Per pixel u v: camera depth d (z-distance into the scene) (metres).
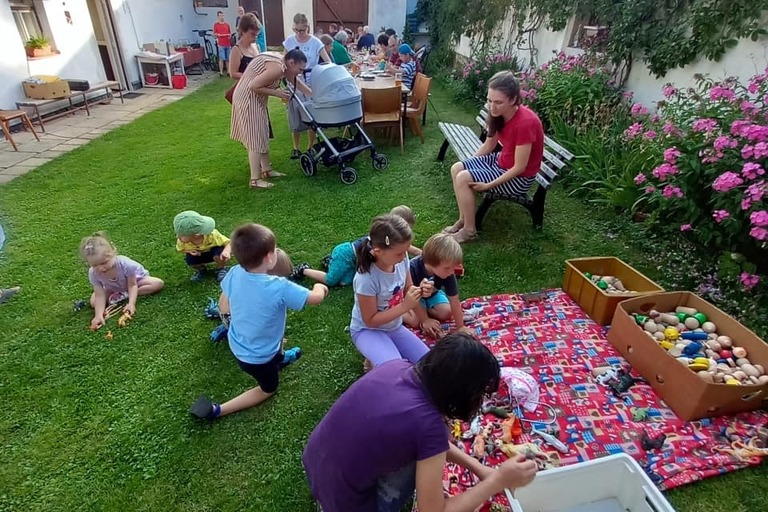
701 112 3.42
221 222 4.00
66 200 4.41
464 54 10.20
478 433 2.05
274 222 4.00
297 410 2.22
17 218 4.05
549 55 6.73
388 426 1.20
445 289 2.50
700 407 2.03
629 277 2.89
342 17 13.27
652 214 3.47
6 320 2.80
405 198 4.48
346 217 4.09
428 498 1.24
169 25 11.36
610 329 2.57
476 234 3.71
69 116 7.39
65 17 7.49
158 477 1.91
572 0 5.87
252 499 1.83
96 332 2.71
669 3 4.43
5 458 1.98
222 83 10.52
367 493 1.36
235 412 2.20
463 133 5.12
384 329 2.26
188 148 5.89
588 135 4.66
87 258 2.67
